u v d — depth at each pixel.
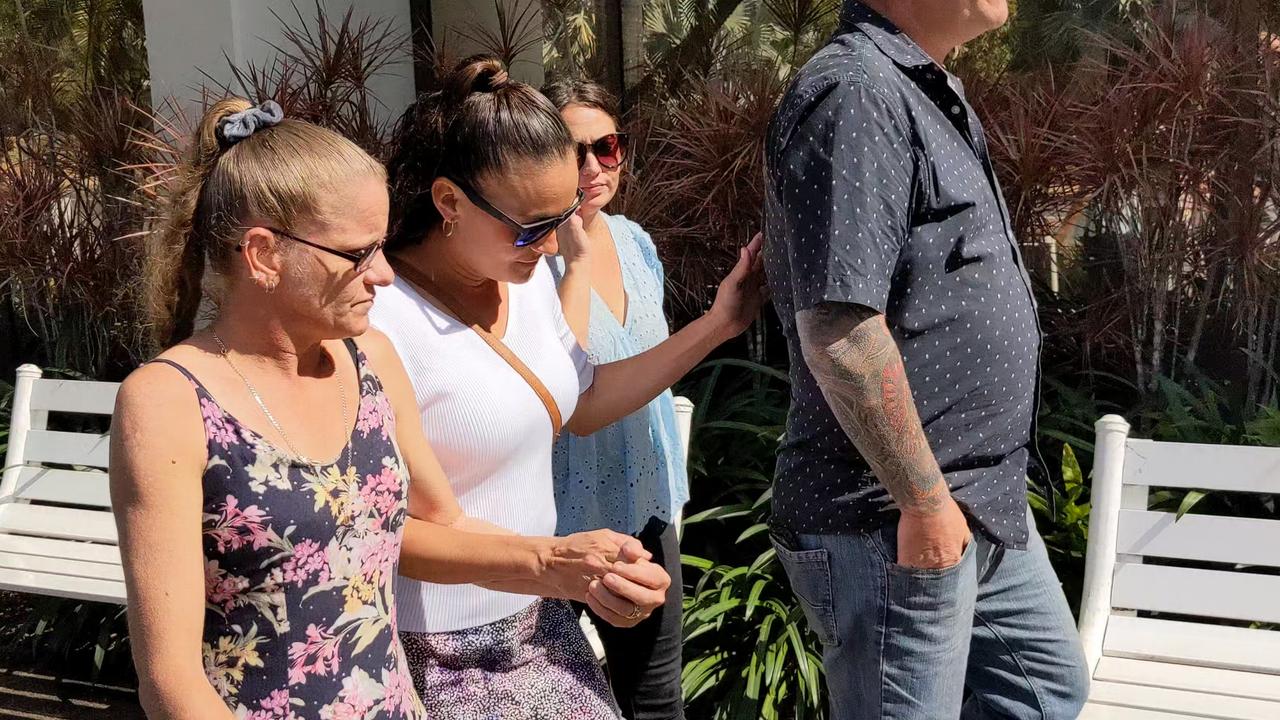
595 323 2.46
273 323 1.46
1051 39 3.83
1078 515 3.26
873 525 1.92
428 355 1.77
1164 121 3.42
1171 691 2.26
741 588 3.35
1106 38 3.75
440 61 4.39
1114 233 3.64
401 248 1.84
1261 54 3.40
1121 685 2.29
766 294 2.21
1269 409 3.35
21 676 3.86
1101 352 3.75
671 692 2.56
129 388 1.38
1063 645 2.18
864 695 2.00
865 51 1.85
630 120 4.39
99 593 3.09
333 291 1.44
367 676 1.50
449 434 1.77
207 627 1.43
